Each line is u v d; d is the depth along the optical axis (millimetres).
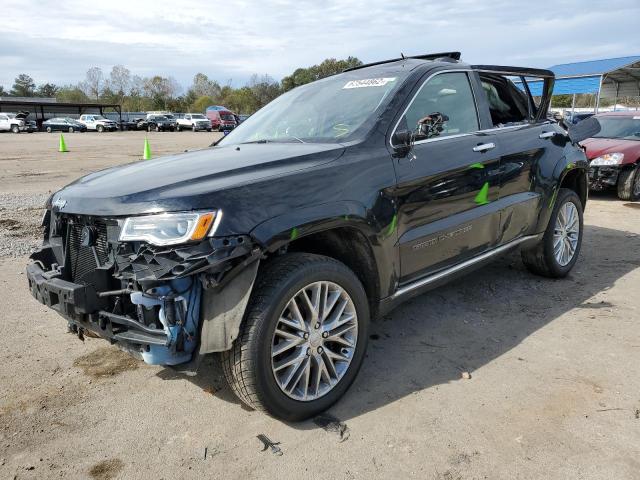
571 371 3227
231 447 2582
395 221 3090
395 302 3240
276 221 2494
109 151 22406
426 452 2502
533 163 4336
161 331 2416
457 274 3701
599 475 2314
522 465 2395
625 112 10812
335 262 2797
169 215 2354
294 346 2676
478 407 2857
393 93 3406
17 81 116750
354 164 2941
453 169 3484
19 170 14750
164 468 2441
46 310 4320
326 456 2496
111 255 2566
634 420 2709
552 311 4180
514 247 4281
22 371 3338
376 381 3162
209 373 3320
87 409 2924
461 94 3881
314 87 4133
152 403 2982
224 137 4242
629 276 5008
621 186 9336
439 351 3533
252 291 2537
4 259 5742
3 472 2418
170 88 87250
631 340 3635
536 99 4895
